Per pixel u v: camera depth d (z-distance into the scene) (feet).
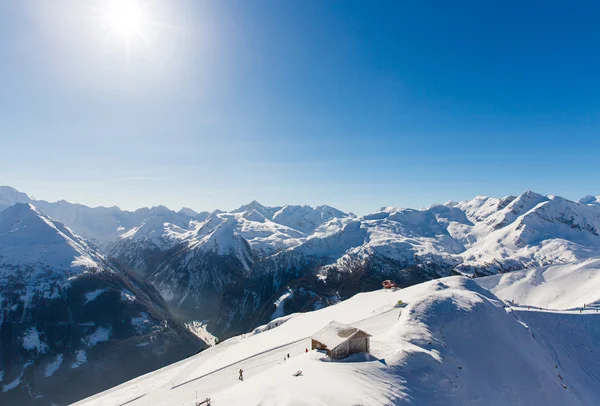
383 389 115.03
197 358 257.34
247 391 112.27
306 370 121.80
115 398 189.16
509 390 153.48
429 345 159.33
